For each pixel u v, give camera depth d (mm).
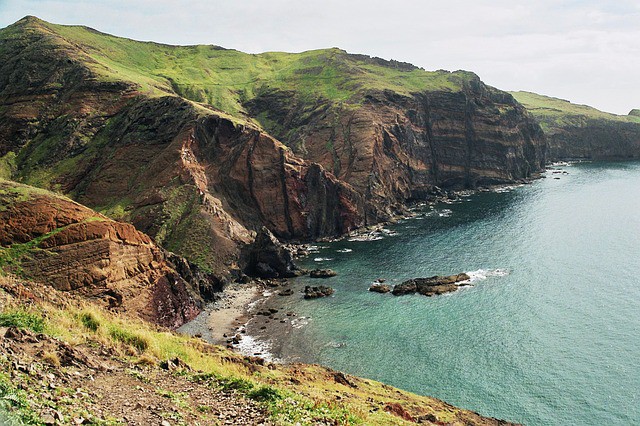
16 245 71750
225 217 123562
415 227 150500
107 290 75188
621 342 71812
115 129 150250
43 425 14289
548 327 77875
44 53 172625
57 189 135500
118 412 17891
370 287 100875
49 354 20875
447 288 96312
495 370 65938
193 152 138125
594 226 142375
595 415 55562
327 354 72062
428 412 41906
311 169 147750
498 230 141125
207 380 25281
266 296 99188
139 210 122812
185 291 89375
